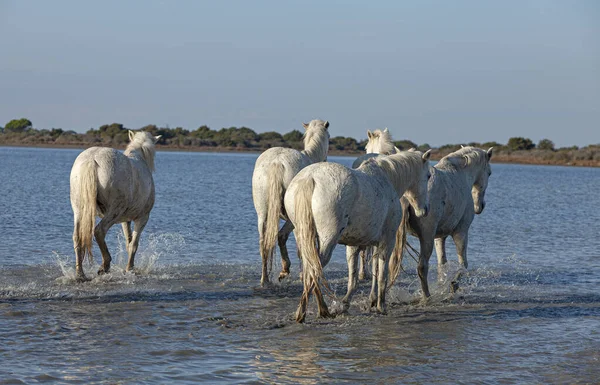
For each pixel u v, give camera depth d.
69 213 23.86
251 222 23.27
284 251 13.12
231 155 133.62
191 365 7.71
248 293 11.93
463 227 12.19
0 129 172.00
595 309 11.17
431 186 11.17
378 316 10.40
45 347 8.17
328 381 7.34
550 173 90.00
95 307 10.34
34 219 21.64
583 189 53.47
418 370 7.78
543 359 8.28
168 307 10.54
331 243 9.16
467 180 12.40
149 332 9.02
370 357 8.22
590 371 7.85
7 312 9.76
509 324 10.03
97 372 7.36
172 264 14.90
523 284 13.55
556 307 11.31
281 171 11.98
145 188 13.38
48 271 13.34
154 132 114.12
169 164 77.31
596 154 139.88
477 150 12.88
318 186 9.02
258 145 161.62
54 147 141.88
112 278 12.80
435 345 8.81
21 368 7.38
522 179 69.81
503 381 7.48
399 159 10.40
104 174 12.31
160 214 25.11
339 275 14.15
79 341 8.48
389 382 7.36
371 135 14.17
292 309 10.71
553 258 17.27
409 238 19.97
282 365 7.81
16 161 68.75
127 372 7.39
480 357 8.32
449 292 12.52
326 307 9.99
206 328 9.34
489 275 14.62
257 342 8.71
